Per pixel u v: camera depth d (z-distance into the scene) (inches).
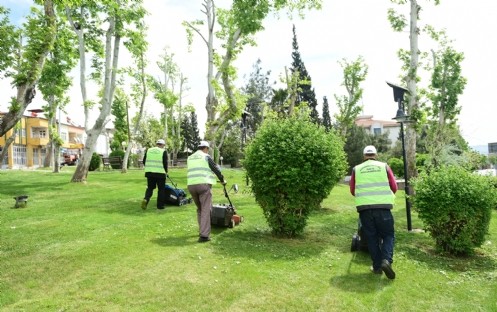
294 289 192.4
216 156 993.5
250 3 663.1
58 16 694.5
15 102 417.7
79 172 700.7
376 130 2837.1
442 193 274.4
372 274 221.9
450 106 801.6
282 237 301.4
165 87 1489.9
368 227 228.7
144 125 2020.2
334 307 174.1
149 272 207.2
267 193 297.1
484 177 291.9
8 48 470.6
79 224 330.0
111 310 163.5
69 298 174.9
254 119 2027.6
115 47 717.9
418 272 232.8
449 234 277.3
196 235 296.4
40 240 274.5
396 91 375.9
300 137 292.4
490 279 229.8
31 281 194.9
